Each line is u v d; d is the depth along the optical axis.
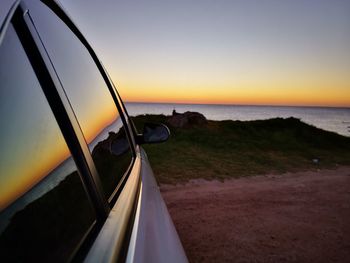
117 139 1.84
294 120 24.70
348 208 5.33
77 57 1.58
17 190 0.57
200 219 4.57
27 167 0.64
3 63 0.66
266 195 6.07
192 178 7.52
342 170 9.83
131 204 1.30
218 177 7.73
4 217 0.50
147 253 1.00
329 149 15.98
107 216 1.01
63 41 1.37
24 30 0.87
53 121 0.88
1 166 0.55
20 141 0.65
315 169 9.71
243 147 13.99
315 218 4.76
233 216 4.75
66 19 1.58
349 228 4.36
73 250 0.70
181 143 13.99
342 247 3.72
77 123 1.07
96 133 1.38
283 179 7.84
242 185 6.94
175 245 1.35
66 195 0.79
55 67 1.08
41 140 0.75
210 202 5.48
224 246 3.66
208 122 21.19
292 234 4.09
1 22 0.70
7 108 0.63
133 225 1.13
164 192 6.17
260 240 3.86
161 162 9.45
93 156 1.17
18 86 0.71
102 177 1.17
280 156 12.23
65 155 0.88
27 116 0.72
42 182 0.69
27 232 0.55
